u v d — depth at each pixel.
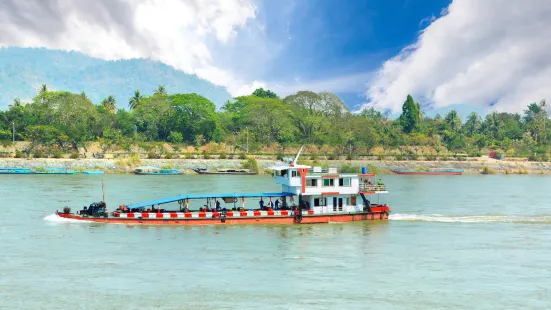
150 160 196.00
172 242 64.75
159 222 74.81
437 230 74.12
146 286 48.56
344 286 48.81
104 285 48.84
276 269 53.84
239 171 189.62
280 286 48.66
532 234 71.94
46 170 173.25
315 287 48.53
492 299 45.78
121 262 56.16
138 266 54.69
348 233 71.06
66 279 50.47
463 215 88.12
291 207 77.44
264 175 185.62
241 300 45.19
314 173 77.81
